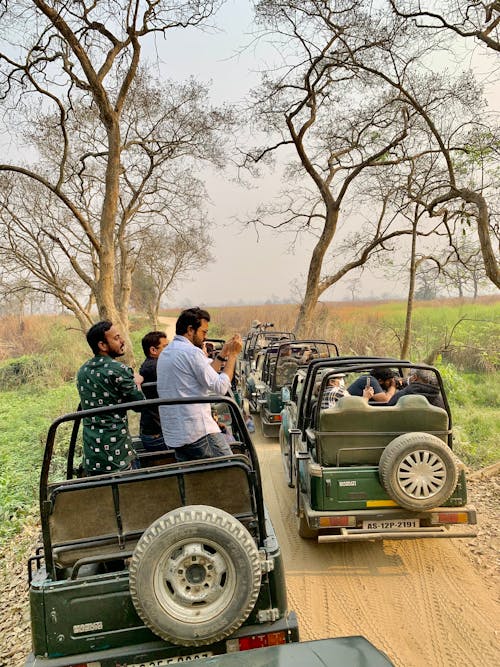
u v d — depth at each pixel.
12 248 17.41
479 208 8.88
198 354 4.05
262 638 3.16
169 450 4.58
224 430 5.36
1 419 14.73
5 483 9.08
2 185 16.11
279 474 8.32
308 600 4.84
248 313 44.62
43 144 17.19
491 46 8.55
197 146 17.78
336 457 5.37
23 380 21.52
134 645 3.15
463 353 15.95
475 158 10.64
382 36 10.71
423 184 12.72
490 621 4.36
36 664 3.07
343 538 5.02
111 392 3.92
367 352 17.83
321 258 16.16
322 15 11.54
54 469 9.51
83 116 16.72
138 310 48.97
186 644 3.00
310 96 14.30
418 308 30.41
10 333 32.69
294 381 7.81
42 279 18.53
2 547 7.06
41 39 12.40
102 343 4.02
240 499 3.43
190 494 3.41
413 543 5.90
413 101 9.84
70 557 3.32
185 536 2.97
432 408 5.34
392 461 4.96
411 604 4.69
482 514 6.39
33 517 7.92
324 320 21.33
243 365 14.82
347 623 4.45
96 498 3.34
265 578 3.26
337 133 15.39
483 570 5.19
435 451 4.94
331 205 15.75
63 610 3.15
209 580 3.01
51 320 33.06
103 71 12.45
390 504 5.17
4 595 5.91
